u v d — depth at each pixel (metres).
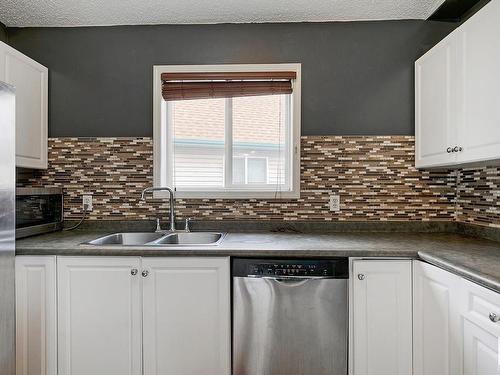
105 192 2.30
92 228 2.30
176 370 1.68
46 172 2.31
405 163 2.23
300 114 2.25
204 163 2.36
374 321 1.63
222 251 1.66
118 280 1.68
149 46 2.30
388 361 1.63
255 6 2.09
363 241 1.86
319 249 1.65
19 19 2.22
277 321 1.64
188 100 2.33
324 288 1.63
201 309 1.67
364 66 2.25
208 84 2.27
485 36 1.48
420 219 2.23
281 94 2.29
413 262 1.63
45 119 2.26
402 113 2.23
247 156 2.35
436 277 1.47
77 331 1.69
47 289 1.68
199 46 2.28
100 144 2.30
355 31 2.25
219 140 2.35
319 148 2.25
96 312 1.68
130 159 2.29
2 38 2.28
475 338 1.22
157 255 1.67
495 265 1.29
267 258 1.67
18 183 2.28
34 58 2.31
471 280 1.24
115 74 2.30
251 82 2.26
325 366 1.64
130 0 2.03
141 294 1.68
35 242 1.83
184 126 2.36
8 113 1.44
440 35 2.22
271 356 1.64
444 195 2.22
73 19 2.22
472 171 2.06
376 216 2.24
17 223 1.92
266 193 2.25
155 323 1.68
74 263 1.68
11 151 1.46
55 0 2.02
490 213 1.91
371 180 2.24
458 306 1.32
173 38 2.29
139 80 2.30
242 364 1.66
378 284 1.63
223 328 1.67
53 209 2.23
